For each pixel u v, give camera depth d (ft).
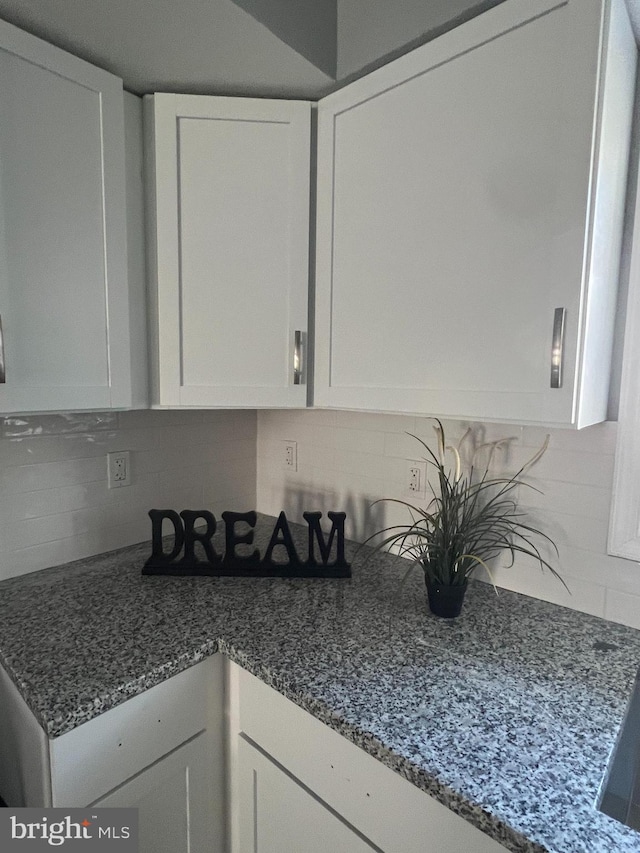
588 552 3.87
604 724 2.69
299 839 3.10
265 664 3.18
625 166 3.35
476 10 3.26
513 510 4.23
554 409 2.97
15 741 3.28
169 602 4.03
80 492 4.79
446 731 2.61
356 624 3.72
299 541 5.57
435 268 3.42
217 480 6.01
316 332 4.19
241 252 4.07
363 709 2.77
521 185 3.00
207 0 3.01
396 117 3.55
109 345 3.87
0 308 3.23
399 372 3.67
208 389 4.14
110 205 3.79
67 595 4.11
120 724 2.99
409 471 4.93
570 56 2.76
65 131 3.50
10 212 3.25
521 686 3.00
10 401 3.34
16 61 3.21
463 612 3.94
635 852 1.97
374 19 3.68
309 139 4.02
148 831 3.22
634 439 3.59
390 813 2.59
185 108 3.92
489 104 3.10
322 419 5.67
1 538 4.31
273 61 3.62
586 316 2.84
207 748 3.51
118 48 3.48
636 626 3.70
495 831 2.12
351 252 3.90
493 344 3.19
